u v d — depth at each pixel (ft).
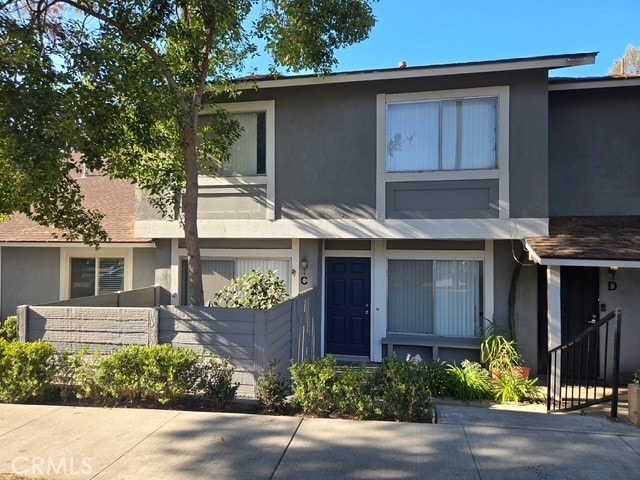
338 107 31.99
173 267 35.76
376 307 33.88
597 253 25.13
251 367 21.17
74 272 40.40
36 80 19.13
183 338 21.76
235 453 14.78
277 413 19.06
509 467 13.97
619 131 32.22
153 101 22.17
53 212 23.79
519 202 29.25
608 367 31.40
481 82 29.81
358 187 31.60
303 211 32.35
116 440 15.72
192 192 25.29
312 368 19.08
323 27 27.25
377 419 18.28
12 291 41.04
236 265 35.40
